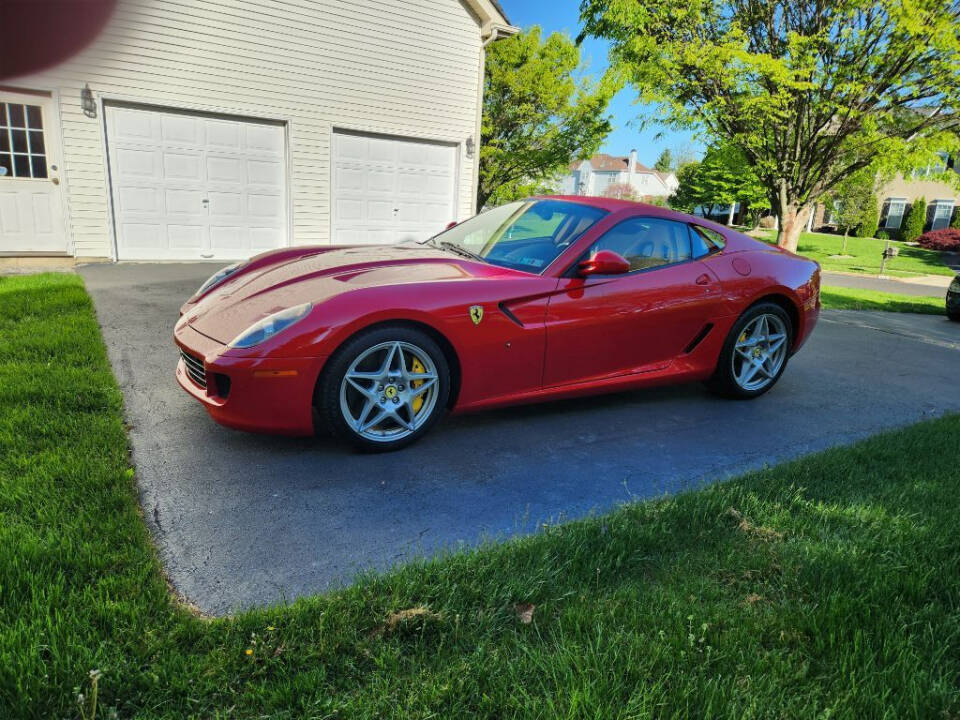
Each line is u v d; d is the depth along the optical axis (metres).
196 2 8.73
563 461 3.04
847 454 3.08
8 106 7.99
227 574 1.96
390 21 10.23
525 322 3.17
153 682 1.43
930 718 1.45
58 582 1.71
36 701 1.34
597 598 1.83
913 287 14.99
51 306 5.16
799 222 14.84
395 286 2.94
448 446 3.13
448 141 11.30
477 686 1.47
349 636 1.62
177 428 3.10
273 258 3.77
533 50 18.05
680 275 3.72
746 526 2.26
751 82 12.95
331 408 2.79
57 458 2.47
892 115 13.06
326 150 10.19
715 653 1.62
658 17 12.48
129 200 8.91
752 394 4.22
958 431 3.56
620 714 1.39
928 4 11.45
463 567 1.94
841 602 1.80
